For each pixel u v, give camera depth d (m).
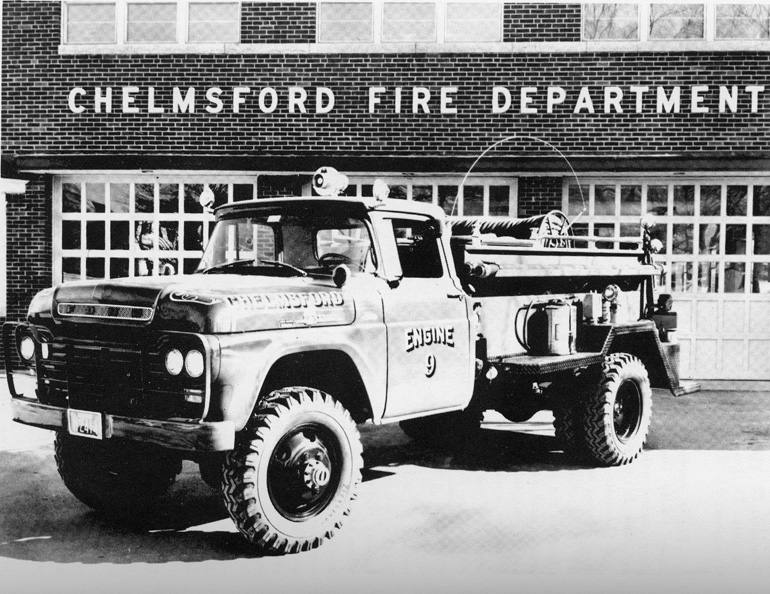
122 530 4.62
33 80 11.10
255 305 4.05
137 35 11.18
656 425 7.81
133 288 4.13
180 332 3.92
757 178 10.82
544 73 10.74
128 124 11.02
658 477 5.85
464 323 5.27
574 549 4.35
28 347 4.59
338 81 10.89
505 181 11.05
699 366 10.97
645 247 7.31
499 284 5.75
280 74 10.93
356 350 4.49
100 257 11.37
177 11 11.10
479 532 4.61
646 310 7.22
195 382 3.93
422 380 4.93
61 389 4.39
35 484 5.55
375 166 10.88
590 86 10.70
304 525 4.21
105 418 4.09
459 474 5.93
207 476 4.89
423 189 11.16
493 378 5.59
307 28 10.95
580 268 6.24
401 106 10.87
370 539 4.46
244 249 5.14
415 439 7.05
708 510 5.05
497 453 6.64
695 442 7.05
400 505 5.11
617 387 6.04
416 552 4.27
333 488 4.36
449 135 10.84
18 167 11.05
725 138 10.60
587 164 10.66
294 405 4.16
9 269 11.32
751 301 10.88
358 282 4.71
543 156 10.71
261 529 4.04
